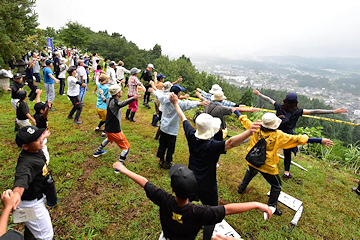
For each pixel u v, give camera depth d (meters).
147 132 6.64
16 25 9.88
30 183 2.22
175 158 5.29
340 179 5.23
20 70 12.20
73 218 3.25
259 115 10.02
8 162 4.45
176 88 4.24
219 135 2.77
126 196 3.78
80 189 3.85
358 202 4.35
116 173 4.33
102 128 6.45
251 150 3.61
